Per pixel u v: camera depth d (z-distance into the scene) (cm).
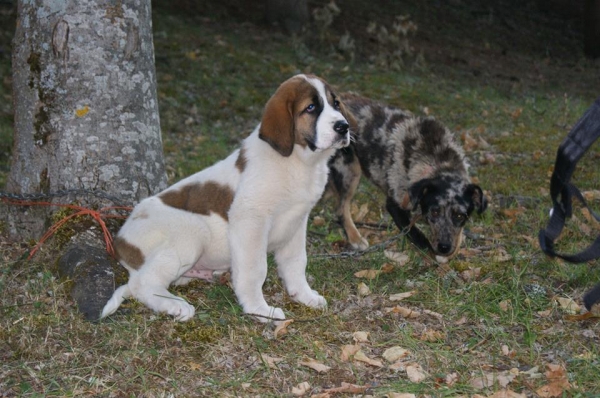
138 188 323
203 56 652
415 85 662
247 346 287
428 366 282
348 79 649
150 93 326
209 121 520
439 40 927
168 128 495
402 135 356
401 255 338
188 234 298
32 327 288
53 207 319
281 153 291
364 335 292
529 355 286
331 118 293
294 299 308
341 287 318
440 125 360
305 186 298
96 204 319
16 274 307
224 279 317
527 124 538
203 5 838
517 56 941
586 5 996
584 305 299
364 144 359
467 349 288
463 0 1127
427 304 308
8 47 595
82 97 317
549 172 415
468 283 318
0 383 273
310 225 366
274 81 624
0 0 692
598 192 388
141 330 289
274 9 804
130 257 300
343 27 860
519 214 368
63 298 300
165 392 272
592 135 274
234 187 298
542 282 320
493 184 399
